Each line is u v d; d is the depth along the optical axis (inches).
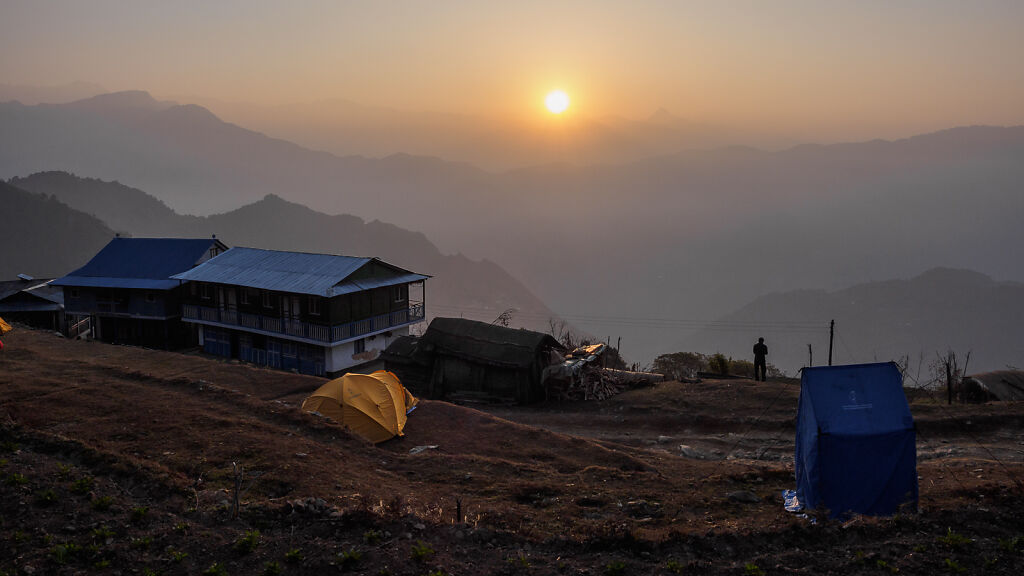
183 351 1980.8
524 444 896.9
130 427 810.2
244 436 788.0
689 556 473.7
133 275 2094.0
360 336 1733.5
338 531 498.3
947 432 964.0
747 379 1373.0
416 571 440.8
